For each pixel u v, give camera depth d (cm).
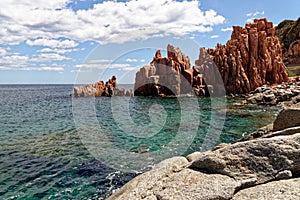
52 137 2119
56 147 1795
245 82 5791
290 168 541
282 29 11619
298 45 9281
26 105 5341
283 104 3903
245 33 6419
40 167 1412
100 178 1252
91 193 1111
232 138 2020
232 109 3609
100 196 1085
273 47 6294
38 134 2259
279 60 6241
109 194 1100
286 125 764
